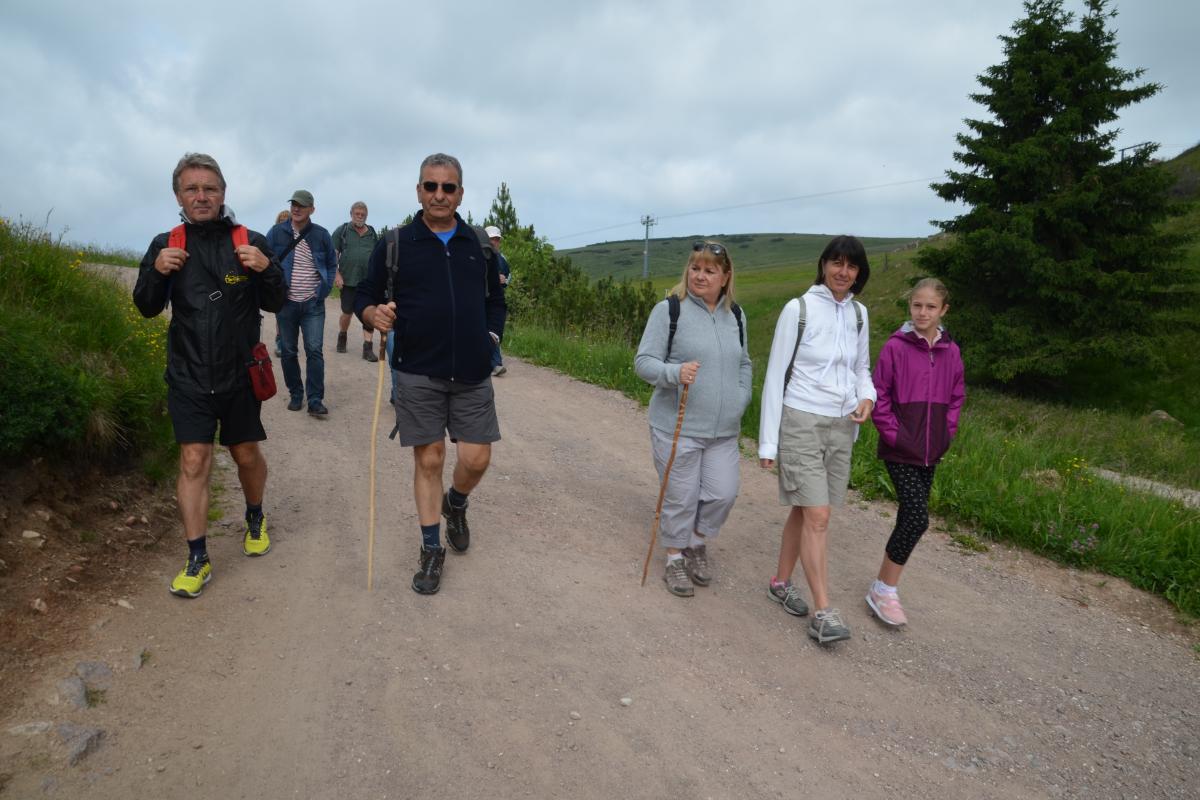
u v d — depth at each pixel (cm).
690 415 397
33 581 334
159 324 630
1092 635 423
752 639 380
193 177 349
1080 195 1902
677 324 398
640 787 271
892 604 406
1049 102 2058
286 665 322
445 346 379
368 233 1062
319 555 427
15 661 289
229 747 270
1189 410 1927
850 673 359
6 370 370
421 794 257
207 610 356
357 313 385
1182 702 361
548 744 288
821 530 376
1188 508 612
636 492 592
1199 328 2152
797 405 377
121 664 304
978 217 2022
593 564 451
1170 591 474
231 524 454
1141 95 1972
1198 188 3369
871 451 688
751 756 293
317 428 684
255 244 369
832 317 380
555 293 1625
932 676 363
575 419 821
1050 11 2020
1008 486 604
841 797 276
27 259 495
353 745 278
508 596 400
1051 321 2034
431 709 302
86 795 238
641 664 348
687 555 436
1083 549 516
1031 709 344
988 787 289
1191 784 300
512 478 599
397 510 505
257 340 380
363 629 355
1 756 244
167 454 479
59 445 396
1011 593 469
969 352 2028
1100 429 1493
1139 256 1956
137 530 408
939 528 566
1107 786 296
